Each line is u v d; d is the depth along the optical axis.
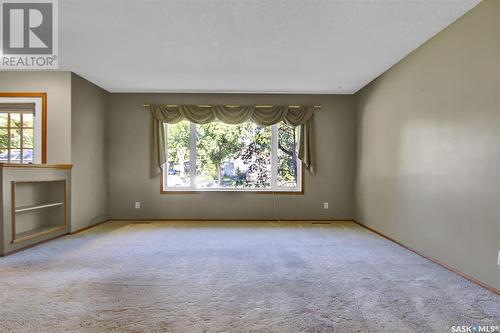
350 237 4.88
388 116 4.78
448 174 3.33
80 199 5.25
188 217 6.28
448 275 3.14
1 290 2.74
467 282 2.94
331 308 2.41
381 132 5.02
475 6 2.91
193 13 3.07
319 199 6.32
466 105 3.05
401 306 2.44
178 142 6.38
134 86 5.82
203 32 3.50
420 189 3.89
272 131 6.37
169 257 3.76
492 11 2.71
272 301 2.53
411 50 4.05
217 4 2.90
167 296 2.62
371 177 5.44
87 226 5.47
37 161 4.93
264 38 3.66
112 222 6.04
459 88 3.15
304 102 6.34
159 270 3.29
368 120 5.57
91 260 3.63
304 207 6.31
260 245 4.36
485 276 2.82
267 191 6.29
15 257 3.73
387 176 4.82
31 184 4.57
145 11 3.04
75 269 3.31
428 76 3.71
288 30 3.45
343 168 6.32
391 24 3.30
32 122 5.00
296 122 6.24
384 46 3.90
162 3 2.89
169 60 4.41
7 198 3.83
